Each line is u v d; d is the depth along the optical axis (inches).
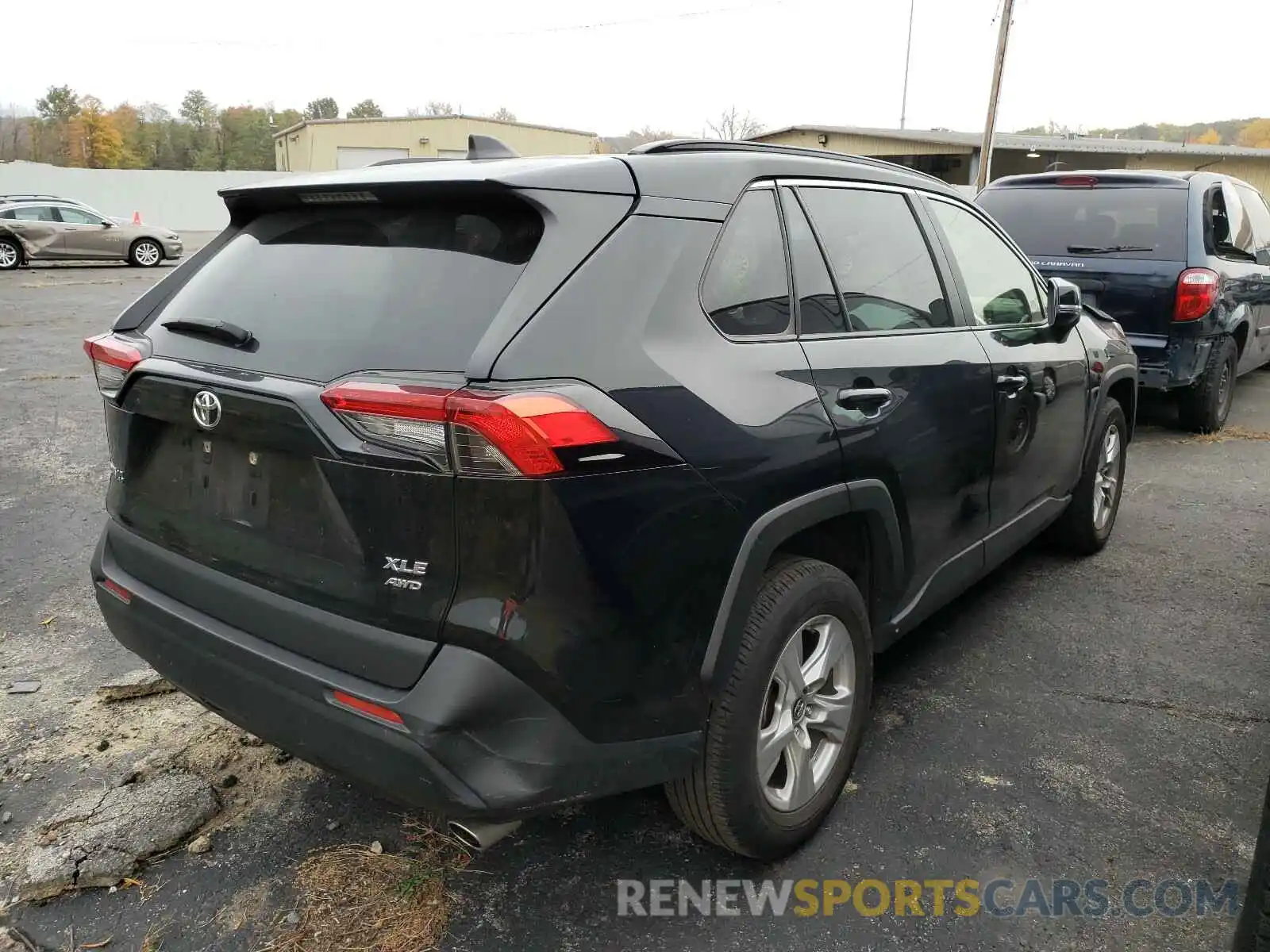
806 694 101.0
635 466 79.0
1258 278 306.3
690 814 94.7
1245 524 210.4
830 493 98.9
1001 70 946.7
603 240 83.8
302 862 102.3
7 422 289.3
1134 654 149.6
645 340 83.4
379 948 90.5
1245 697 136.3
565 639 76.3
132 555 102.7
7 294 635.5
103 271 848.9
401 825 108.5
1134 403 195.8
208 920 94.3
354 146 1740.9
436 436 73.3
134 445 100.5
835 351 104.0
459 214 86.8
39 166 1393.9
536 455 72.8
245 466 87.9
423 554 76.0
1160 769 118.7
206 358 92.0
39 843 104.2
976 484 130.4
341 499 79.0
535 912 95.0
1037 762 120.0
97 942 91.7
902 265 122.1
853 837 106.0
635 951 90.3
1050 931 92.6
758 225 100.0
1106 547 196.5
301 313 89.1
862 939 91.8
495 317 77.9
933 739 125.1
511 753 76.2
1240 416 323.3
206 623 91.7
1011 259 154.4
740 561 88.2
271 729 86.3
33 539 194.9
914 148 1253.7
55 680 140.3
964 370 124.5
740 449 87.7
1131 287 266.4
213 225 1509.6
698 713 87.0
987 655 148.9
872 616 115.5
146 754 122.0
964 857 103.0
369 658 79.1
